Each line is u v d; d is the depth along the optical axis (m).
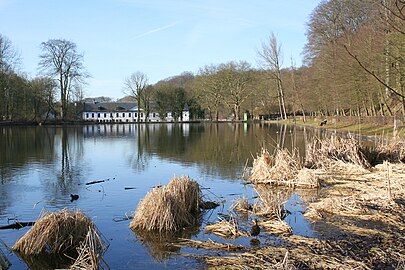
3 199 13.22
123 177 17.55
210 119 89.25
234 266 7.42
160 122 88.50
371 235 9.07
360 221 10.24
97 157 24.72
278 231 9.54
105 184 15.91
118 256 8.23
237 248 8.47
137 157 24.61
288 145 30.11
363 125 40.84
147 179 17.05
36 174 18.27
